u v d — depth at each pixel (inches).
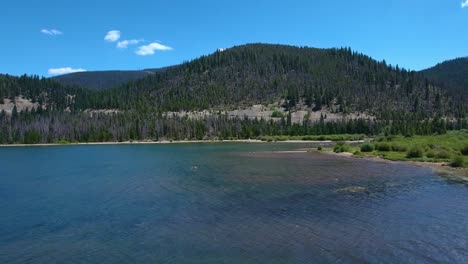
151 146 5428.2
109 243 920.3
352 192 1480.1
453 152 2773.1
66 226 1071.0
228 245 888.3
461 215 1115.9
